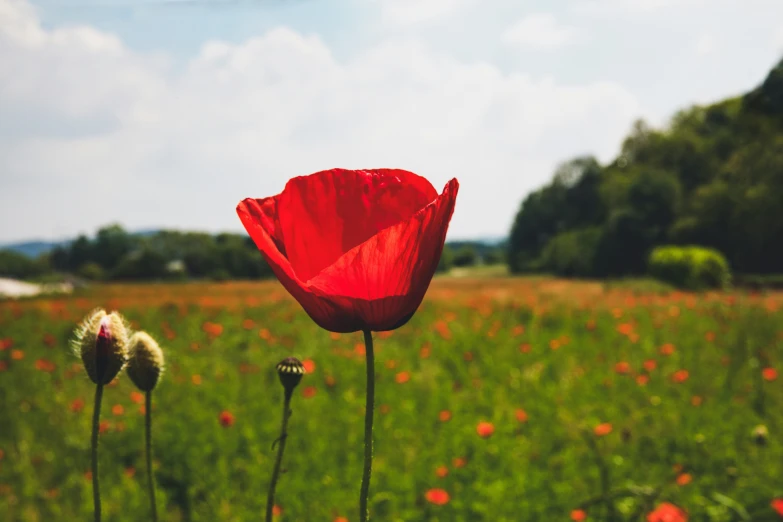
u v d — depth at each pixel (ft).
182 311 52.85
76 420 19.60
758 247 140.87
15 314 50.83
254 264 274.77
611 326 38.22
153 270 270.46
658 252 108.17
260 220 2.84
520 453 15.93
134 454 16.87
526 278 233.96
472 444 16.43
